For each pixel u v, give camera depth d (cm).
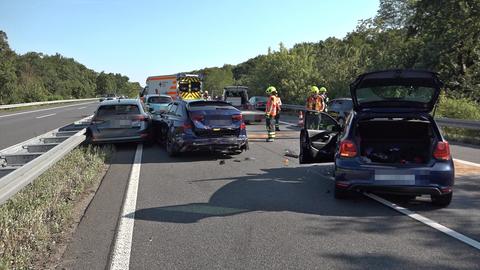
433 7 2588
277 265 448
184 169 1005
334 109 2011
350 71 3369
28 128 2147
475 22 2475
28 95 6022
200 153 1257
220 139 1134
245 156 1186
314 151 858
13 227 516
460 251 482
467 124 1497
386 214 629
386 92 715
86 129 1311
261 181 861
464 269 433
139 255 481
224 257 472
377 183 648
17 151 921
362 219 605
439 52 2575
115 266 452
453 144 1444
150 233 554
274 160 1116
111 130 1322
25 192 666
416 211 643
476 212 635
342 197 706
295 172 951
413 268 438
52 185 729
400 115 695
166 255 480
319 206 673
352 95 727
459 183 825
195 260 465
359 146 678
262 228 568
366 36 3525
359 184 657
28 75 8662
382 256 470
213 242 518
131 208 671
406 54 2933
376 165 654
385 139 751
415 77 676
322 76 3622
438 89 686
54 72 10906
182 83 3431
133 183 853
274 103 1523
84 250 499
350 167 663
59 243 522
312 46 4362
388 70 670
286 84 3775
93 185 836
